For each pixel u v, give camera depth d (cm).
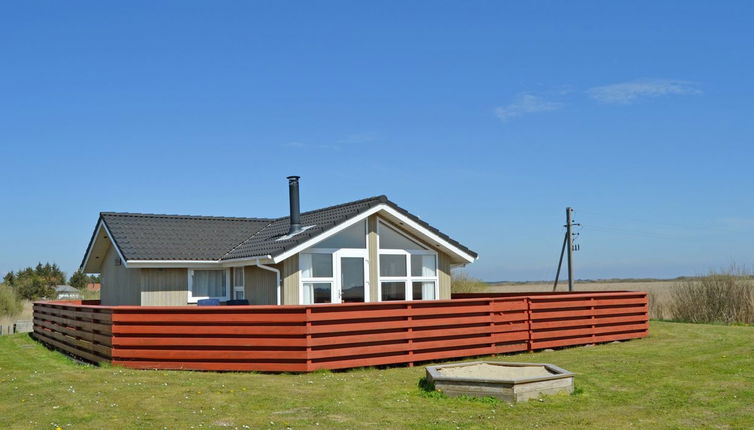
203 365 1302
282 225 2114
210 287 1988
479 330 1484
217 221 2234
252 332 1283
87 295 5766
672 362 1399
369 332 1333
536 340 1592
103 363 1409
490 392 1027
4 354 1827
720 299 2702
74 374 1242
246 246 2002
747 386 1152
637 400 1042
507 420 916
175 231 2078
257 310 1284
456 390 1048
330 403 1007
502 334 1528
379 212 1844
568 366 1350
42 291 5581
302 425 884
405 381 1183
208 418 915
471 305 1484
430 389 1088
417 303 1397
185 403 998
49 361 1653
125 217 2097
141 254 1853
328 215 1942
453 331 1443
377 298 1839
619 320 1784
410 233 1906
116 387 1105
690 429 883
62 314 1812
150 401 1009
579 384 1157
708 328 2116
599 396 1066
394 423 898
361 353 1315
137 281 1912
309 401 1020
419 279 1917
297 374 1248
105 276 2316
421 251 1925
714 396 1074
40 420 902
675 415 955
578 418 928
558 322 1645
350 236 1819
